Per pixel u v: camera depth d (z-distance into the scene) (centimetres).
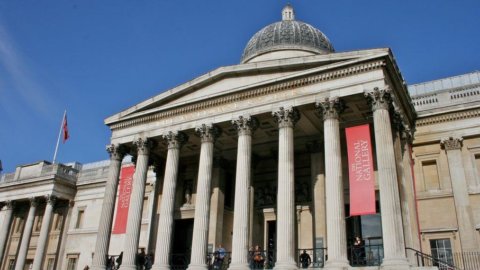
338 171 2897
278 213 3002
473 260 3309
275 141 4066
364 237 3400
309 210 3881
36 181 6150
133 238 3634
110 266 3812
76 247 5950
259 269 3061
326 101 3097
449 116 3769
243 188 3228
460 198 3516
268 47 4444
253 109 3425
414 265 2862
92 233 5891
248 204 3206
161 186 4456
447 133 3741
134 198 3769
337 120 3067
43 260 5931
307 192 3953
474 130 3647
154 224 4325
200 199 3412
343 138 3716
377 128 2870
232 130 3784
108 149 4128
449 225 3503
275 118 3303
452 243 3441
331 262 2667
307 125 3656
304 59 3284
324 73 3186
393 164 2764
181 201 4472
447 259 3431
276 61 3400
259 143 4125
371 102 2978
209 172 3497
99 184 6153
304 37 4481
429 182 3753
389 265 2497
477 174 3569
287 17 4972
